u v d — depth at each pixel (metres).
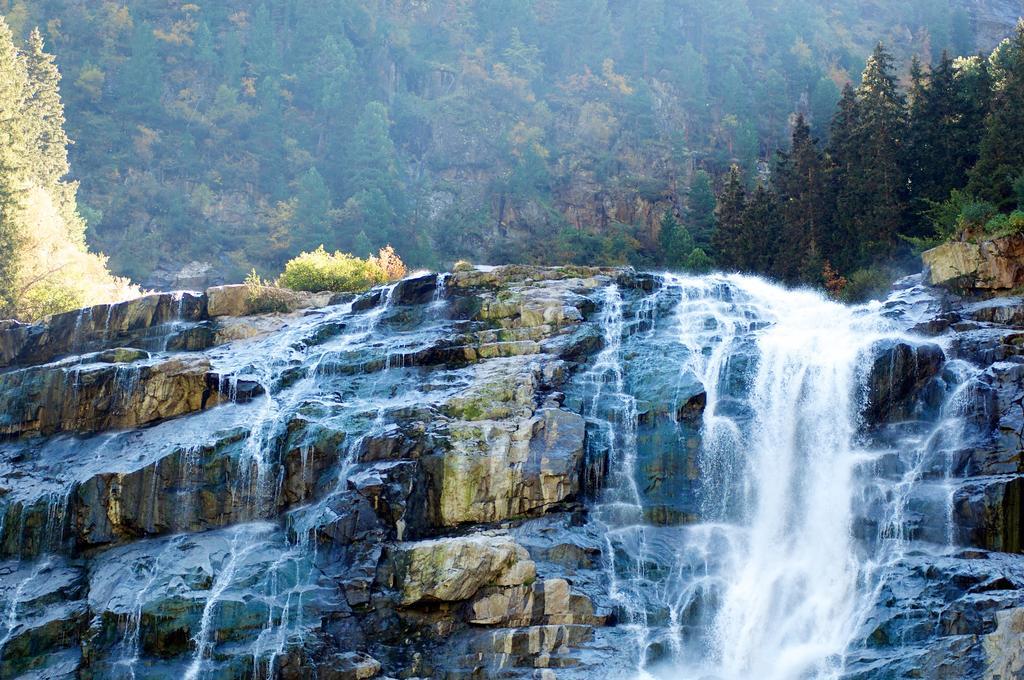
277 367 34.16
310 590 25.09
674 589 25.30
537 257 100.50
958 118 49.34
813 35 153.75
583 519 27.47
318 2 142.62
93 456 31.69
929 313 32.41
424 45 153.00
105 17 138.88
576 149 127.06
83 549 29.16
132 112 127.06
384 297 38.62
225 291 40.53
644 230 106.00
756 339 30.84
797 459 28.08
